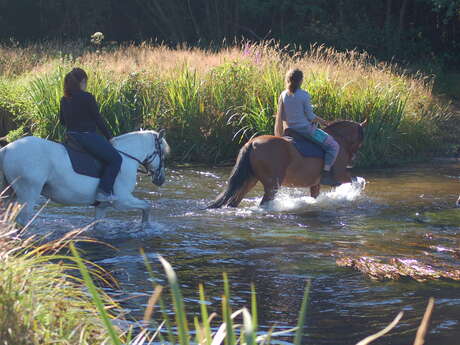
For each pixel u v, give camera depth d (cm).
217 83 1483
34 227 786
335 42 2556
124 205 795
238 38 2848
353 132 1009
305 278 621
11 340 345
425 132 1571
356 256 695
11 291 373
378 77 1570
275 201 932
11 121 1463
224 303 256
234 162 1398
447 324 505
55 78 1450
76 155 765
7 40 2797
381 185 1163
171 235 780
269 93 1457
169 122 1438
